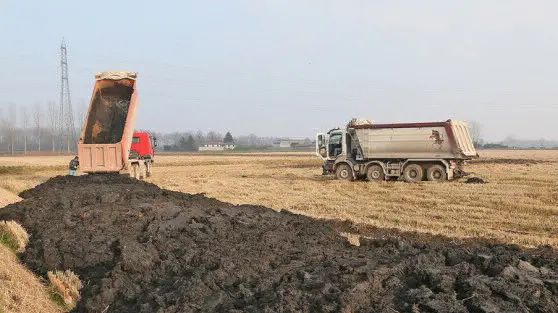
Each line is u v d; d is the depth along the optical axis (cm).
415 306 455
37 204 1052
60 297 619
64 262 707
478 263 595
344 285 512
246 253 661
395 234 1126
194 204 1071
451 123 2281
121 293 583
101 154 1761
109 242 730
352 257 646
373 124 2414
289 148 12938
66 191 1249
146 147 2816
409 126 2352
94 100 1867
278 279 560
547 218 1309
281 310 465
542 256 643
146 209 899
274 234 775
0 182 1903
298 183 2361
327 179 2619
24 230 865
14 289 599
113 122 1892
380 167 2416
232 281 564
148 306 520
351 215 1384
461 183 2205
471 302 459
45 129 10394
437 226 1221
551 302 468
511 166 3553
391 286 519
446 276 524
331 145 2583
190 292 520
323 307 462
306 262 639
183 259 652
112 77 1866
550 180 2325
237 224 849
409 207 1520
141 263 649
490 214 1379
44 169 3906
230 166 4369
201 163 4906
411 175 2366
